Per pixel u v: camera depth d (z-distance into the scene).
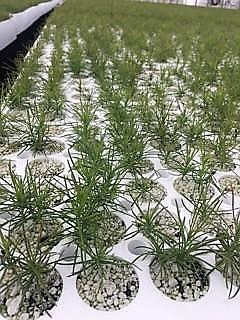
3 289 0.12
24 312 0.11
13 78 0.37
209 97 0.32
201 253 0.13
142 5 1.96
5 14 0.63
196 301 0.12
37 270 0.12
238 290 0.12
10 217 0.16
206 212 0.15
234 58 0.62
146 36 0.78
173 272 0.13
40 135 0.23
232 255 0.13
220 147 0.23
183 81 0.45
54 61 0.44
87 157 0.20
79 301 0.12
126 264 0.13
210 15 1.60
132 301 0.12
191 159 0.20
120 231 0.16
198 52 0.61
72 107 0.33
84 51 0.59
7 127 0.25
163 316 0.12
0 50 0.50
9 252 0.12
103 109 0.32
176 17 1.35
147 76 0.47
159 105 0.32
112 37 0.69
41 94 0.35
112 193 0.16
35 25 1.00
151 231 0.14
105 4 1.84
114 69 0.47
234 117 0.28
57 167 0.21
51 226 0.15
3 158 0.21
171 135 0.25
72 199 0.15
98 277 0.13
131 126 0.23
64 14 1.14
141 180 0.20
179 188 0.20
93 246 0.14
